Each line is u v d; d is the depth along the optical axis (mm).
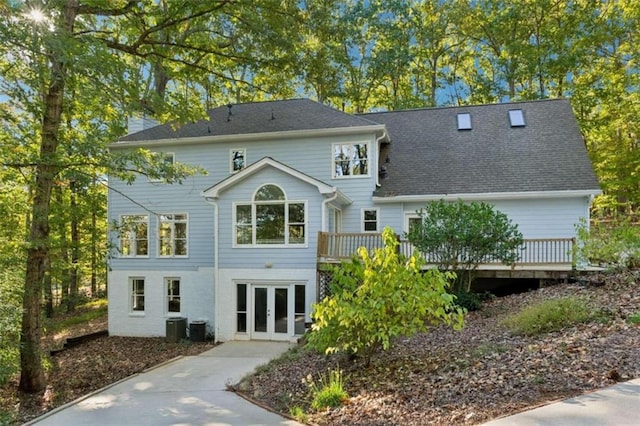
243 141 17266
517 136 17375
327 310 6680
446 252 12344
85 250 17078
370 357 7141
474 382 5508
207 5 13484
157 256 17516
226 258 14953
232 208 14953
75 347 15633
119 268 17734
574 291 10766
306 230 14352
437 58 30281
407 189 16125
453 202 15391
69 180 11305
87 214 18625
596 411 4180
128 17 13094
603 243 11109
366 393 5957
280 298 14719
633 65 22344
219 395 7895
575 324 7457
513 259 12219
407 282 6586
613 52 23875
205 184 17453
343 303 6566
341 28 16922
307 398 6445
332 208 15461
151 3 13484
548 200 14938
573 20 24406
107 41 12742
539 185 14977
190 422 6293
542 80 25469
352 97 27469
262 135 16859
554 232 14812
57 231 16938
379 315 6590
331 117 17219
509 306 11000
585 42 23578
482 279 14727
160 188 17719
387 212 16156
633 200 21281
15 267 11102
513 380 5324
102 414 7117
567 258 14109
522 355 6199
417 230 12672
